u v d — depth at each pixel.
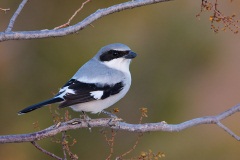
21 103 14.02
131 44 14.82
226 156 14.06
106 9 7.04
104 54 8.67
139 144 13.95
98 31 14.64
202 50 15.20
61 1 14.93
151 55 14.98
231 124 14.42
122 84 8.49
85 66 8.59
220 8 14.30
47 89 14.15
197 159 14.02
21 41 14.34
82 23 6.92
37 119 13.58
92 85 8.25
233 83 15.28
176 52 15.11
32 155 13.45
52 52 14.30
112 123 7.37
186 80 15.04
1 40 6.71
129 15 14.98
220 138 14.18
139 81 14.82
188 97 14.91
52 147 13.43
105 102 8.37
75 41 14.39
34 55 14.34
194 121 7.49
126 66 8.77
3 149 13.36
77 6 14.93
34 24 14.87
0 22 14.60
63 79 14.18
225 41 15.39
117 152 13.87
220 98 15.14
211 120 7.50
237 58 15.34
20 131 13.55
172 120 14.53
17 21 14.79
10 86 14.09
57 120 7.29
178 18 15.20
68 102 7.89
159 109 14.61
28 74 14.25
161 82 14.84
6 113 13.87
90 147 13.84
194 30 15.20
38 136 7.03
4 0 14.61
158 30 15.11
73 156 7.07
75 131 13.80
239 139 7.39
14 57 14.30
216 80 15.22
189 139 14.06
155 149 13.91
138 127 7.37
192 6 15.23
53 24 14.93
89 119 7.35
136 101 14.66
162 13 15.17
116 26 14.85
